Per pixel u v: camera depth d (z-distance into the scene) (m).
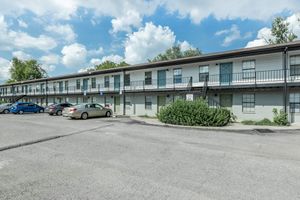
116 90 30.72
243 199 4.09
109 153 7.54
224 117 15.98
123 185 4.75
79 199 4.10
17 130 13.15
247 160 6.70
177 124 16.70
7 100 57.44
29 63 72.31
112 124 16.81
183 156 7.15
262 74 18.98
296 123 17.09
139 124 17.05
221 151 7.87
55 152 7.70
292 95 17.47
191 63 23.42
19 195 4.29
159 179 5.10
